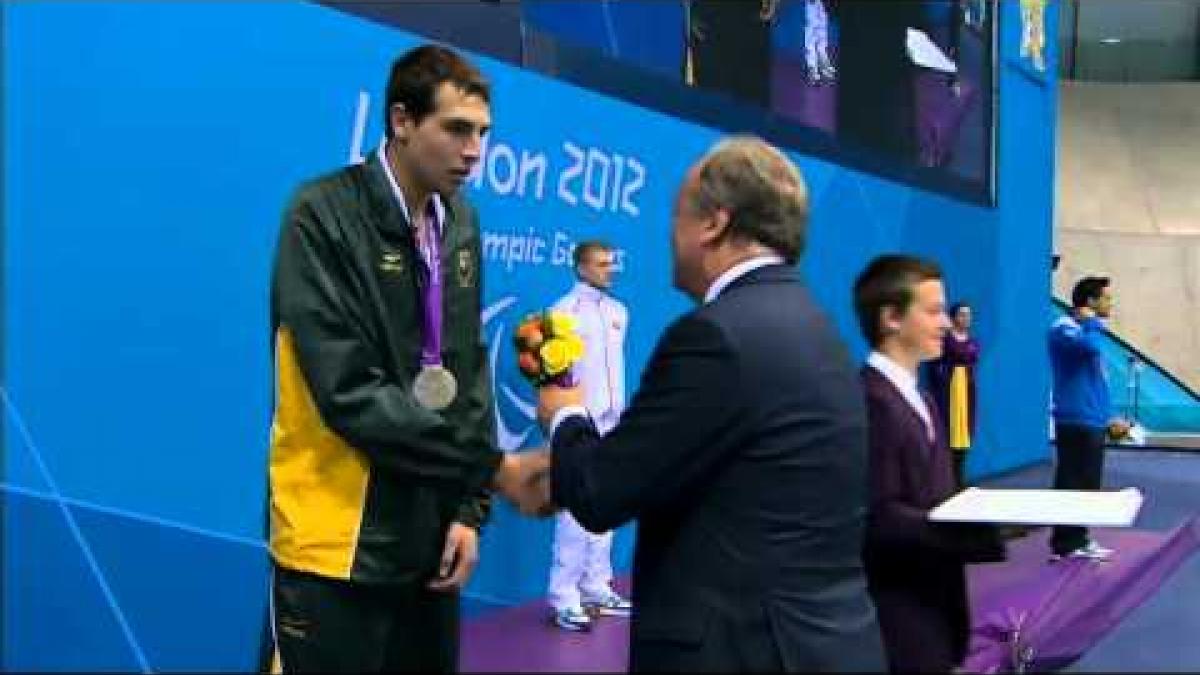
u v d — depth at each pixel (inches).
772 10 231.0
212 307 119.4
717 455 53.3
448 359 70.4
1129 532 233.1
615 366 159.6
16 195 101.8
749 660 53.1
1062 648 109.0
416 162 66.0
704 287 58.4
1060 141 665.0
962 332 219.5
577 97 176.2
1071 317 221.8
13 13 101.3
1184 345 600.7
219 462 120.3
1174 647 144.5
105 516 109.1
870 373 73.6
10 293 101.5
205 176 118.3
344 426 63.4
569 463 56.5
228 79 120.6
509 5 163.6
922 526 69.0
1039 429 382.0
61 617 104.8
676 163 200.5
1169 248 621.3
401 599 69.7
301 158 129.2
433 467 63.6
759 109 227.8
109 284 109.6
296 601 67.2
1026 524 67.6
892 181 282.0
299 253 64.0
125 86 110.5
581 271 159.2
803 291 56.9
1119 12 663.8
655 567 55.7
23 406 102.4
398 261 66.7
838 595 54.8
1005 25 352.5
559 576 150.9
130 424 111.6
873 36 274.4
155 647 113.2
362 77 137.3
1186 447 442.0
